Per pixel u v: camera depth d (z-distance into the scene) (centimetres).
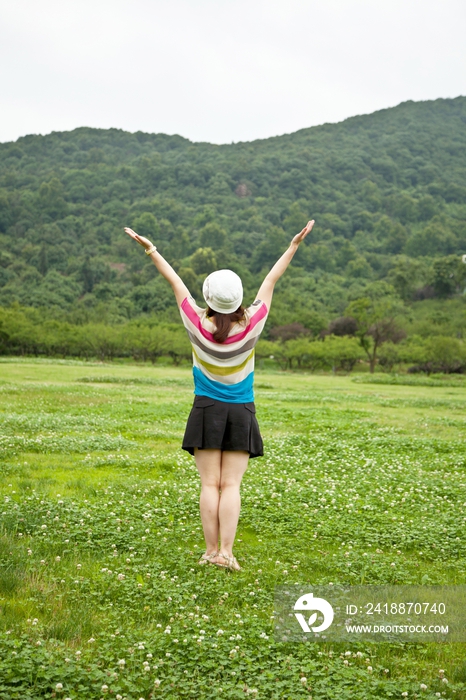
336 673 370
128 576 500
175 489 814
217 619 433
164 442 1259
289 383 4072
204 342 529
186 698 340
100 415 1650
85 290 13988
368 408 2223
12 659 355
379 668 384
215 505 540
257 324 542
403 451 1226
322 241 18238
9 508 671
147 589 474
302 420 1706
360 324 7650
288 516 709
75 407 1798
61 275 14400
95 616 432
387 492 857
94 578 492
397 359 7744
